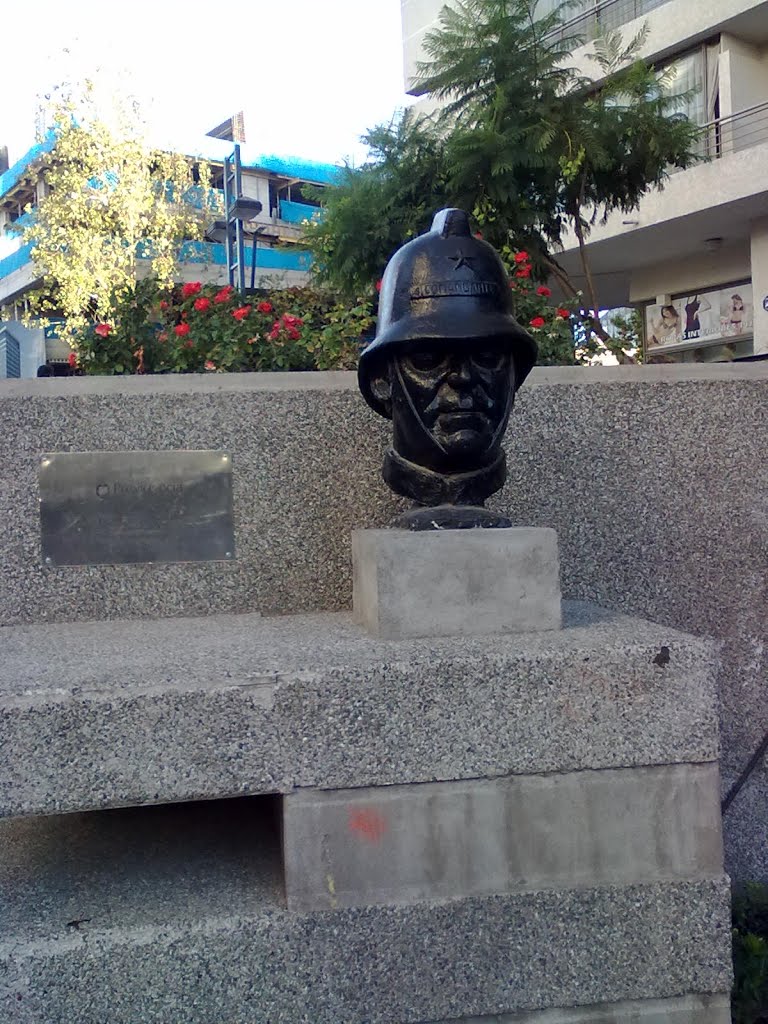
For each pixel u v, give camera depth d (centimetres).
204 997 222
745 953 295
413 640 252
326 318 484
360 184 851
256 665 231
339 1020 227
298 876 227
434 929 230
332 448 327
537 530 261
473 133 789
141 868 259
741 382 352
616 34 1072
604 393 345
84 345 443
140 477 317
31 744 218
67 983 217
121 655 251
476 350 265
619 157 852
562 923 235
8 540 311
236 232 1203
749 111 1320
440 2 1538
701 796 242
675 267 1636
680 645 240
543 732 234
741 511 352
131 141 2594
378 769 229
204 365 440
